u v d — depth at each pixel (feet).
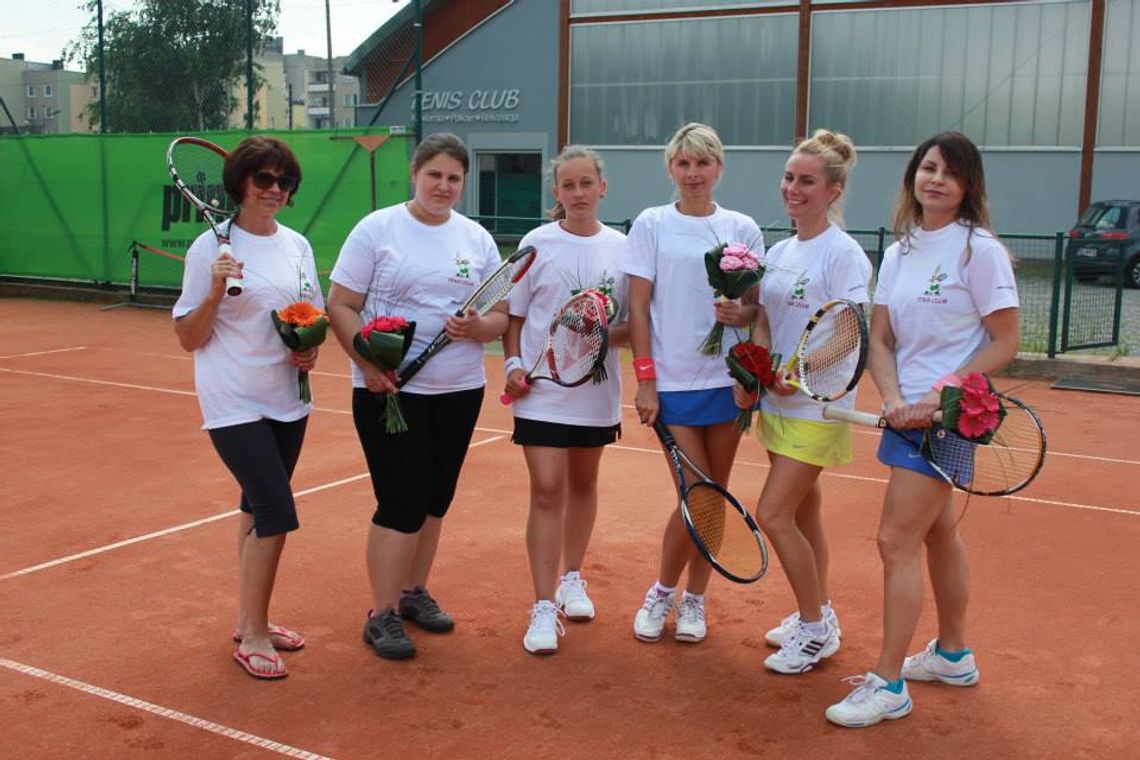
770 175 88.17
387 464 13.83
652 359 14.17
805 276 13.30
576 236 14.58
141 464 23.89
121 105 74.08
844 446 13.46
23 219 59.26
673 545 14.38
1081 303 40.96
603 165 14.55
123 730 11.96
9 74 107.86
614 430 14.99
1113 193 78.23
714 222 14.11
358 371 13.75
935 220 12.25
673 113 91.15
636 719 12.41
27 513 20.13
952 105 81.97
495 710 12.59
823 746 11.82
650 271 14.11
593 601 16.12
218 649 14.15
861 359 11.97
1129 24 76.33
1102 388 35.14
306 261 13.75
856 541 18.92
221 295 12.44
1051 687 13.32
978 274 11.80
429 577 16.99
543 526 14.44
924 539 12.65
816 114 86.07
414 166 14.03
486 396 32.65
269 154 12.91
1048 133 79.51
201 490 21.76
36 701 12.61
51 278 60.13
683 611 14.78
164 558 17.66
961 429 11.08
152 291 57.41
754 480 23.16
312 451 25.22
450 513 20.35
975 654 14.26
